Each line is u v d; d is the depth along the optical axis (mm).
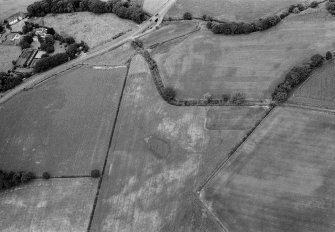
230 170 134625
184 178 134875
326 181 126562
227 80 167500
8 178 142750
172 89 166875
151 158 143375
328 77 160500
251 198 125750
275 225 118250
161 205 128500
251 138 143500
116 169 142125
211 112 156250
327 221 116812
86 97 172000
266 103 155625
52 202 135125
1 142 159000
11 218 132500
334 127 142000
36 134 159750
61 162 147625
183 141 147125
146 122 156875
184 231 120625
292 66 167375
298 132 142500
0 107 174250
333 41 175000
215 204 125875
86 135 155875
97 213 129750
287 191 125875
